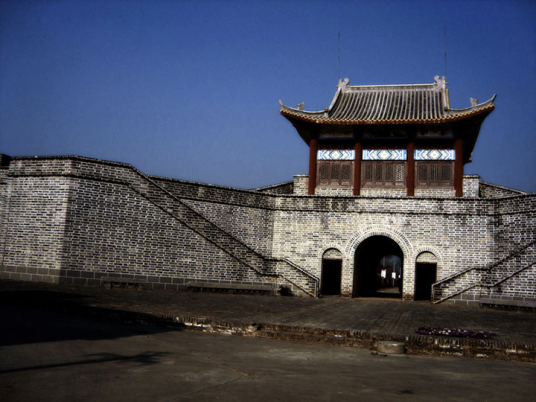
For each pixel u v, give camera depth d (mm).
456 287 23703
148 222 23109
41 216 21625
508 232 24438
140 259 22750
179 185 25266
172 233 23625
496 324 16156
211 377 8055
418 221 26172
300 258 27156
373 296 30750
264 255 27234
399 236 26281
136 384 7344
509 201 24531
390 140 30938
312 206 27422
